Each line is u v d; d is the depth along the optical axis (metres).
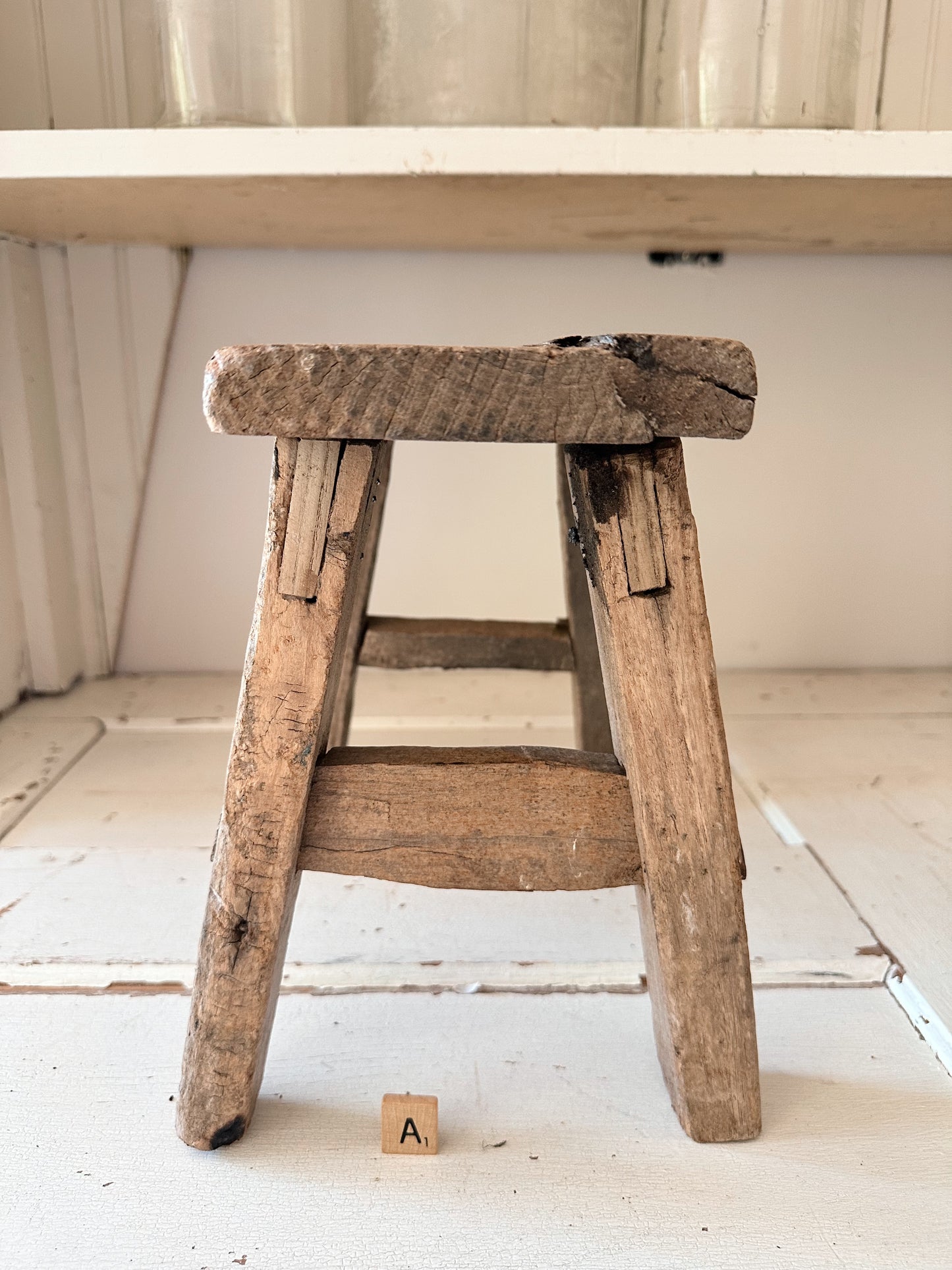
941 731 1.51
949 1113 0.75
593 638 1.13
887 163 1.05
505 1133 0.72
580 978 0.92
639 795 0.67
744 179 1.06
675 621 0.66
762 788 1.31
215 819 1.22
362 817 0.68
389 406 0.60
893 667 1.83
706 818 0.67
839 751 1.43
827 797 1.28
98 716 1.57
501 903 1.05
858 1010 0.87
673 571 0.65
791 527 1.76
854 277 1.65
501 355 0.60
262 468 1.69
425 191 1.14
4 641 1.56
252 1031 0.68
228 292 1.62
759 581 1.78
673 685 0.66
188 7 1.10
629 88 1.25
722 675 1.80
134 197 1.17
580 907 1.04
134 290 1.57
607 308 1.65
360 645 1.17
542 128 1.04
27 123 1.47
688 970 0.69
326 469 0.63
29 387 1.53
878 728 1.52
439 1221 0.64
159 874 1.09
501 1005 0.88
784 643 1.82
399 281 1.63
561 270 1.63
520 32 1.16
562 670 1.22
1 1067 0.79
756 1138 0.72
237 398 0.60
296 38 1.15
